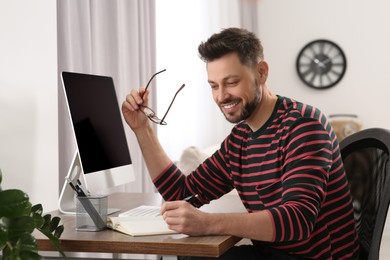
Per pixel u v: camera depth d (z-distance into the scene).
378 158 1.73
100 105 2.15
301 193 1.61
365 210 1.80
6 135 2.26
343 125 6.03
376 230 1.59
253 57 1.76
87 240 1.53
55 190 2.44
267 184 1.79
